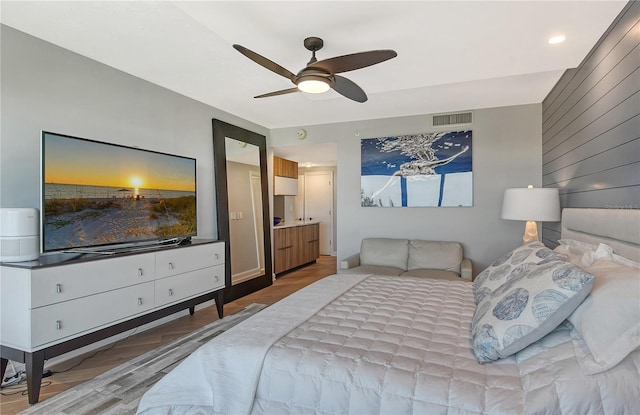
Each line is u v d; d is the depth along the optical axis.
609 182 2.13
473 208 4.39
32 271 2.01
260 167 5.16
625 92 1.92
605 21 2.10
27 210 2.17
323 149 5.73
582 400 1.04
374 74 2.99
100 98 2.95
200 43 2.62
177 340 3.02
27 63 2.47
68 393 2.16
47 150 2.32
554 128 3.52
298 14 2.05
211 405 1.39
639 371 1.07
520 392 1.11
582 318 1.24
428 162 4.58
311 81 2.29
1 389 2.20
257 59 2.09
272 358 1.38
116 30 2.42
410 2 1.92
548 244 3.73
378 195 4.85
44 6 2.12
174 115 3.68
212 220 4.17
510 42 2.39
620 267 1.39
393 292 2.31
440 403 1.10
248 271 4.76
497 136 4.28
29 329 2.01
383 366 1.26
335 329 1.62
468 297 2.18
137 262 2.70
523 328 1.27
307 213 8.36
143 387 2.23
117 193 2.79
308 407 1.26
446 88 3.63
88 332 2.33
